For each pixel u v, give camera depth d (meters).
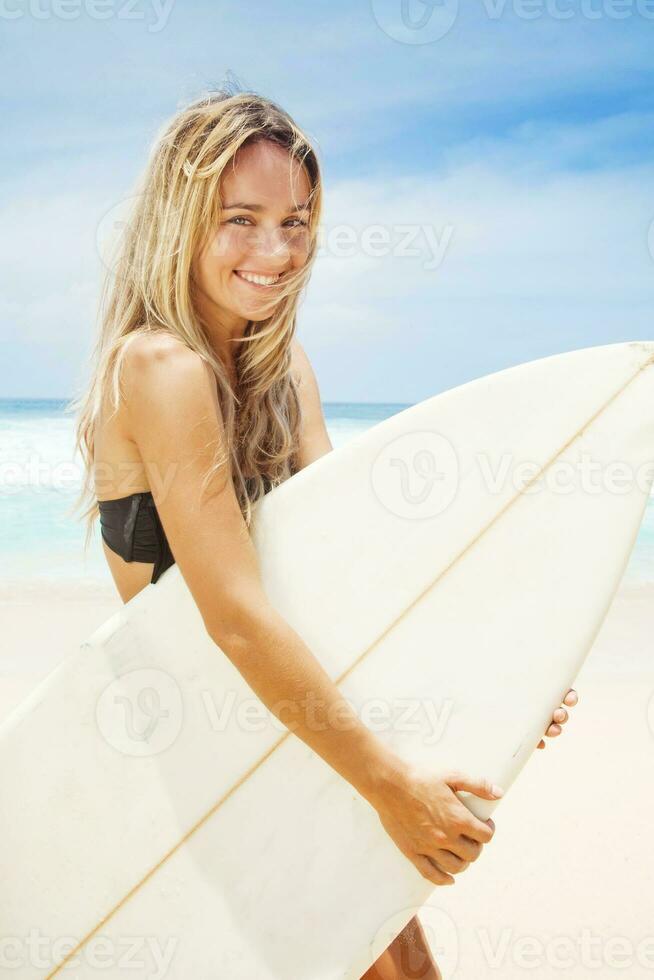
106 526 1.70
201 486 1.40
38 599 5.31
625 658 4.18
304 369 2.08
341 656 1.62
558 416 1.69
